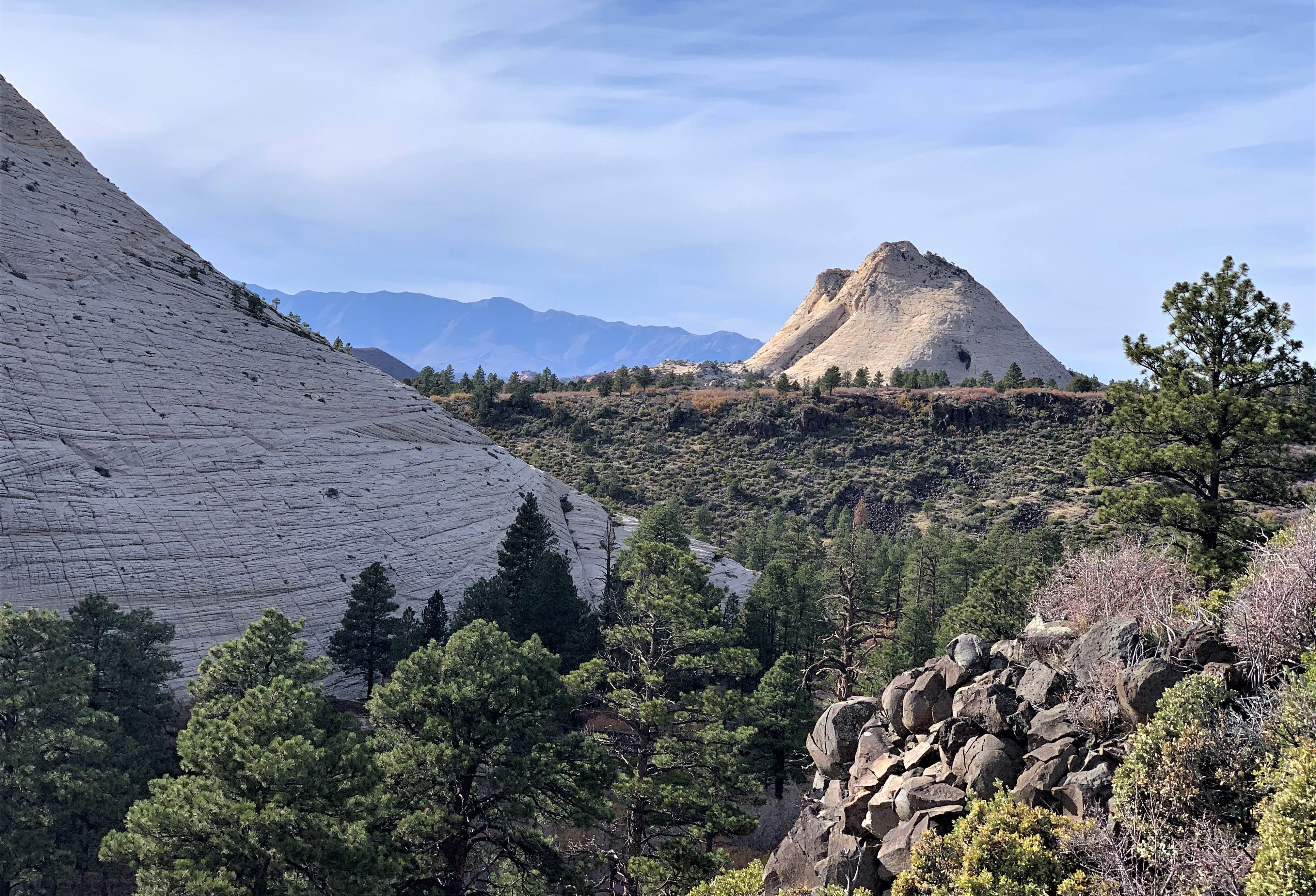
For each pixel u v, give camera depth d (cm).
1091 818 1441
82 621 3919
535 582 5891
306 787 2164
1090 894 1311
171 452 7075
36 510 5925
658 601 3250
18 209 8625
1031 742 1656
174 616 5809
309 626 6250
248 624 3350
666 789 2867
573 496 11400
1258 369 2602
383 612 5522
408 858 2348
